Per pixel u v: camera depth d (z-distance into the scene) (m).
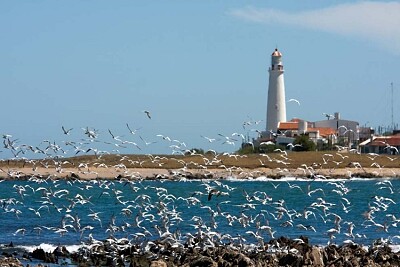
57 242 69.75
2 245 67.00
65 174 104.50
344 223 84.62
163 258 56.22
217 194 66.06
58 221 88.75
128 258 58.72
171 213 68.12
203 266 51.91
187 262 53.62
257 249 59.59
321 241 71.12
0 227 81.44
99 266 57.22
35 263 58.31
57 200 117.81
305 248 57.09
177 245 60.19
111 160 119.94
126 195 127.62
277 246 60.44
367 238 74.00
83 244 63.72
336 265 52.75
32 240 71.12
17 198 119.50
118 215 93.06
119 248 60.66
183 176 85.88
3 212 97.00
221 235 64.50
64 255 61.12
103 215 94.12
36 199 120.06
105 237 73.62
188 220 84.25
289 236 74.50
